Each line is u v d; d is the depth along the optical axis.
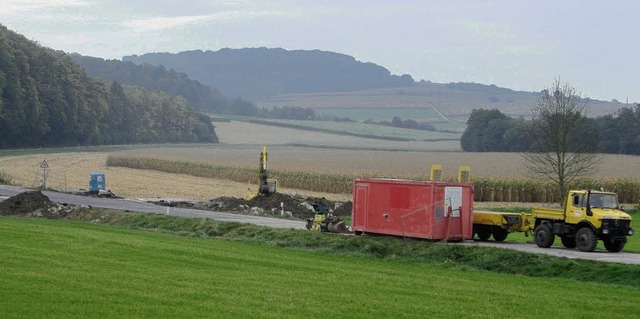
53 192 84.81
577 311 27.33
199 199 89.94
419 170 138.88
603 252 45.66
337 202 81.06
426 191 46.12
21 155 168.00
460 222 47.16
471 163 160.00
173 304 25.53
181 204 75.88
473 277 35.75
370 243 45.19
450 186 46.62
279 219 64.62
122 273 30.80
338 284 31.09
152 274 31.08
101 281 28.78
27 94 188.88
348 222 64.38
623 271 36.25
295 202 76.06
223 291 28.19
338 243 45.72
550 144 79.06
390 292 29.78
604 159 152.62
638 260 40.69
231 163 149.25
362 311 25.81
